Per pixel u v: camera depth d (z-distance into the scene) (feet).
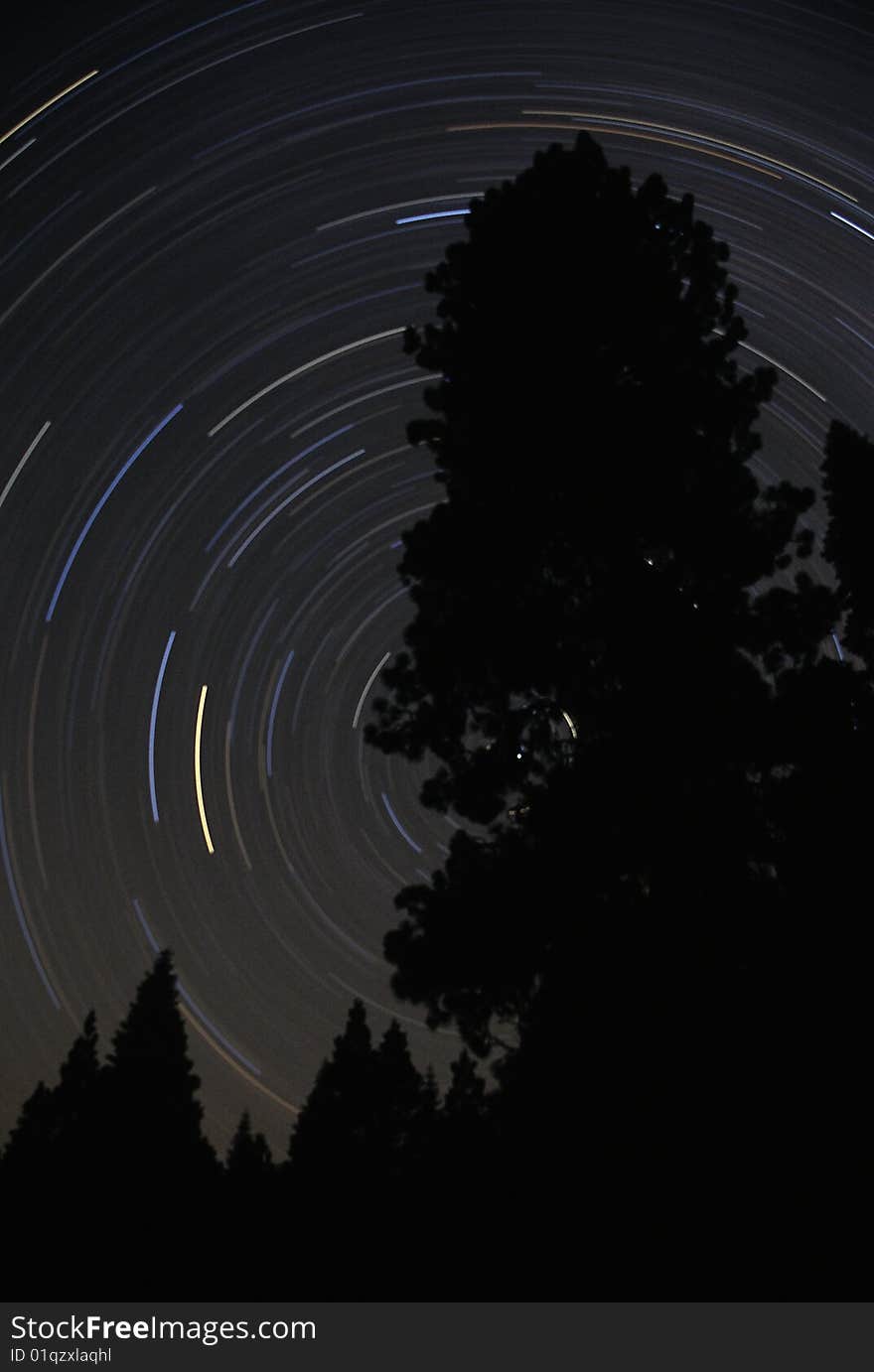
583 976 31.99
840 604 39.42
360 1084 84.74
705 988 30.89
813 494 41.16
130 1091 93.91
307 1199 50.19
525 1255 29.32
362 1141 79.82
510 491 40.24
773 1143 28.37
